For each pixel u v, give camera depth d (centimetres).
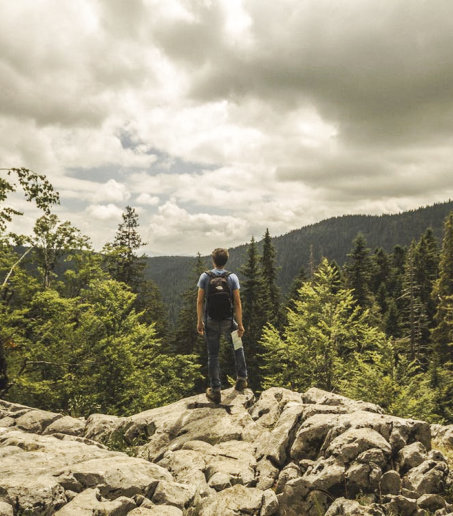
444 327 3341
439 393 2092
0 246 1770
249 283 3475
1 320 1508
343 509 329
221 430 502
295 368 2103
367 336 1947
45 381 1552
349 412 477
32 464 375
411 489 348
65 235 1947
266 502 341
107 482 349
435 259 4741
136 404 1797
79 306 1786
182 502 346
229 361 3145
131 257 3119
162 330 3788
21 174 1406
